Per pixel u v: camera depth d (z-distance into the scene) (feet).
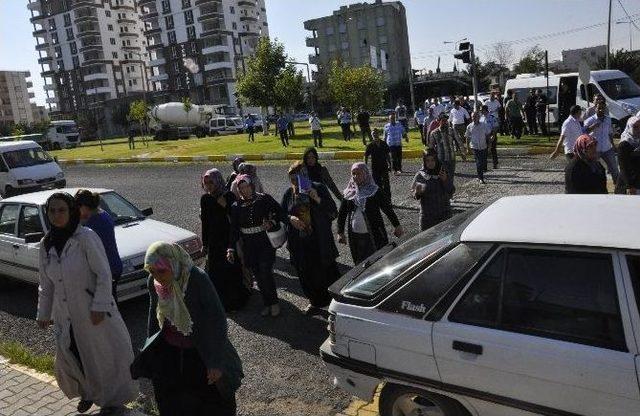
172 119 160.66
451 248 10.80
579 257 9.36
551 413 9.27
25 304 24.68
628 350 8.63
